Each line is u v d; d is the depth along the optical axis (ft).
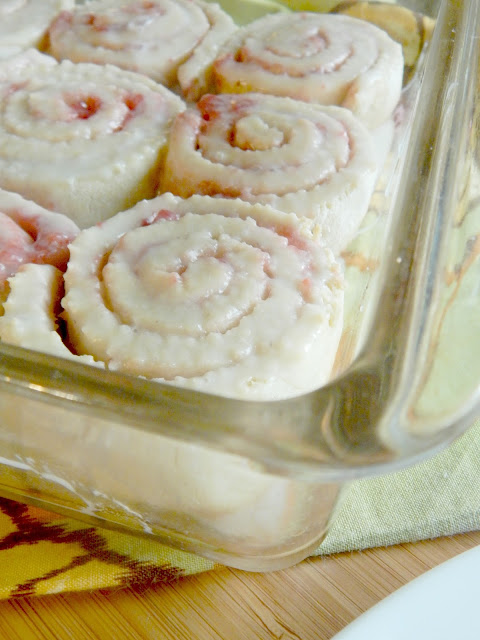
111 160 1.32
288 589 1.07
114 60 1.49
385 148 1.45
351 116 1.37
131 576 1.06
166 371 1.06
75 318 1.10
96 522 1.09
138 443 0.97
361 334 1.07
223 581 1.07
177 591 1.07
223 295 1.11
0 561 1.07
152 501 1.03
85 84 1.41
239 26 1.60
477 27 1.31
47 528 1.09
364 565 1.09
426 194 1.13
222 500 1.01
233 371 1.06
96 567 1.06
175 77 1.52
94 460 1.01
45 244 1.18
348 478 0.92
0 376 0.97
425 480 1.14
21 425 1.00
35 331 1.08
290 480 0.94
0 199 1.22
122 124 1.37
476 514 1.12
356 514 1.11
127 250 1.15
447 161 1.16
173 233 1.17
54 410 0.97
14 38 1.50
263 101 1.39
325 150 1.32
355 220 1.32
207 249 1.15
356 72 1.44
